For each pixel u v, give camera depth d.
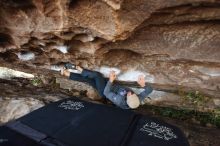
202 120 5.32
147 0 3.40
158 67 4.93
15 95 5.84
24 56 5.55
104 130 3.24
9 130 2.97
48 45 4.87
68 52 4.98
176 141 3.17
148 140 3.09
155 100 5.61
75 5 3.63
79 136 3.02
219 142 4.57
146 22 3.92
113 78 5.14
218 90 4.88
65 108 3.79
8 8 3.94
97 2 3.51
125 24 3.74
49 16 3.87
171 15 3.67
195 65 4.60
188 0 3.25
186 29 3.91
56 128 3.15
